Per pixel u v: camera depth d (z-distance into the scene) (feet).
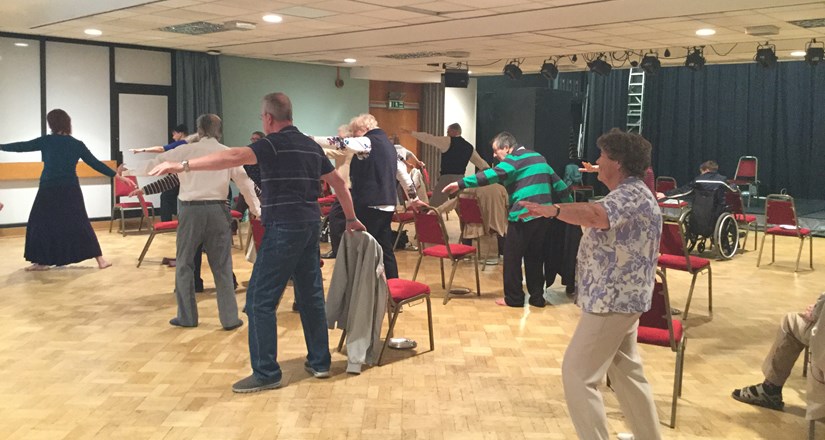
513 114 45.21
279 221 12.78
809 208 44.88
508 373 14.40
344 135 19.74
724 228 28.45
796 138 48.65
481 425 11.85
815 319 11.95
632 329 10.01
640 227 9.37
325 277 22.75
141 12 23.93
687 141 51.11
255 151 12.34
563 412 12.46
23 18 27.66
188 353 15.19
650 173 28.43
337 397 12.91
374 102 45.01
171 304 19.24
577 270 9.88
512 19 23.97
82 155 23.13
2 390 12.98
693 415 12.51
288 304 19.24
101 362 14.55
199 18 25.08
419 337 16.78
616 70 49.78
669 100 51.26
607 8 21.66
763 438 11.62
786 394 13.58
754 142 49.75
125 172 15.19
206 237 16.63
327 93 42.01
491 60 38.34
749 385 14.03
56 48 31.68
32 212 22.81
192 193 16.35
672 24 24.22
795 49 32.01
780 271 26.17
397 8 22.38
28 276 22.53
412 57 36.94
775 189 49.78
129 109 34.24
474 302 20.31
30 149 22.53
